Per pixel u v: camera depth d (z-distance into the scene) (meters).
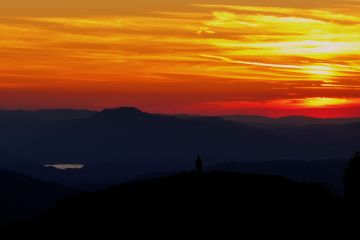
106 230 183.50
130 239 177.25
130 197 198.00
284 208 184.50
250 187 195.62
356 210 187.00
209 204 187.62
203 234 174.88
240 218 180.12
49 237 186.50
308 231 173.38
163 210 187.62
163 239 175.00
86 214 194.12
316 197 193.62
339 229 174.62
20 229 194.88
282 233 172.88
